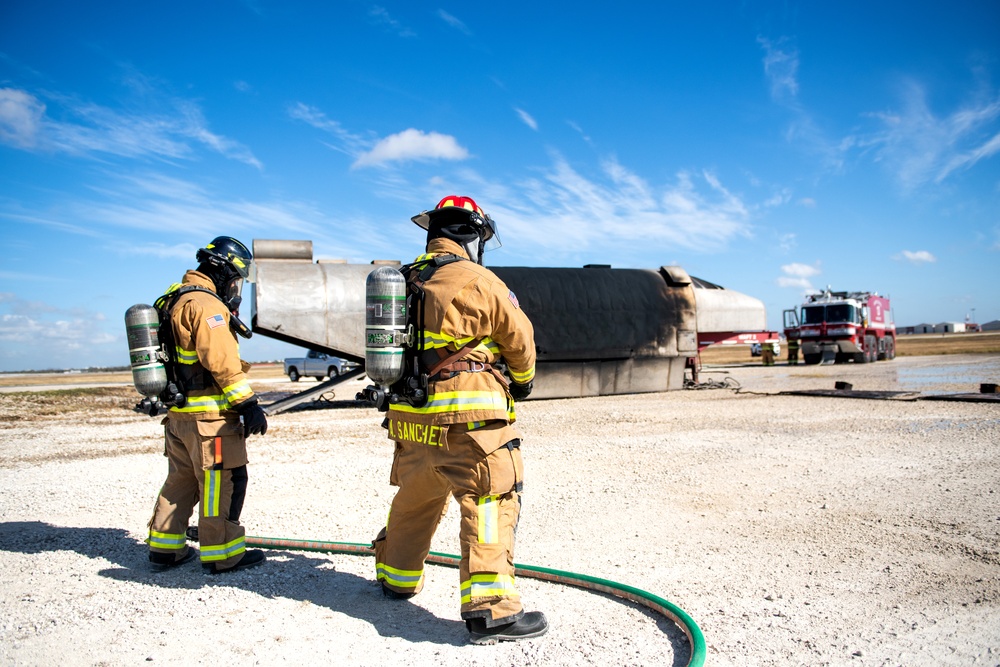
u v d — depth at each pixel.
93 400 20.86
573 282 17.94
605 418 13.02
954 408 12.55
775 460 8.25
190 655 3.21
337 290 15.29
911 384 19.38
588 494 6.71
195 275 4.51
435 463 3.40
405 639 3.38
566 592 4.04
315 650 3.26
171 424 4.44
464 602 3.29
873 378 22.52
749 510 5.98
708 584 4.18
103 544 5.17
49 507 6.55
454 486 3.37
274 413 15.41
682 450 9.16
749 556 4.72
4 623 3.60
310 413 16.05
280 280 14.98
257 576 4.35
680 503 6.28
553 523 5.70
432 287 3.42
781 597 3.95
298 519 5.92
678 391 19.05
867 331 36.44
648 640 3.33
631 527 5.52
